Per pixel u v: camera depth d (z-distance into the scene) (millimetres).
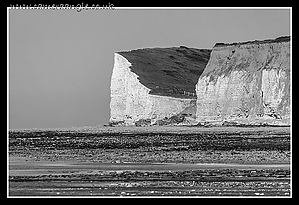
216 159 183000
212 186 134000
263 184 135625
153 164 172500
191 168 161500
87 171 157750
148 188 132375
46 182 140625
